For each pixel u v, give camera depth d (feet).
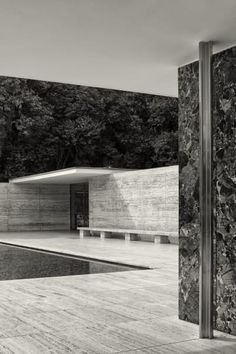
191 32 15.98
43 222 100.07
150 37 16.30
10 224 97.14
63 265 40.47
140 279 30.89
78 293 25.90
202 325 17.13
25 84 115.44
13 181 96.78
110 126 122.31
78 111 119.96
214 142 18.65
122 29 15.46
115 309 21.81
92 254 46.98
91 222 80.43
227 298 17.81
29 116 117.08
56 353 15.43
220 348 15.96
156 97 119.65
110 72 20.36
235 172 17.61
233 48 17.78
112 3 13.41
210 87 17.48
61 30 15.43
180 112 19.92
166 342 16.63
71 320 19.76
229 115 17.98
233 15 14.49
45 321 19.60
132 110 122.01
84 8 13.76
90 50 17.44
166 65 19.58
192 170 19.19
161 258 43.06
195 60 18.98
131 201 69.97
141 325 18.89
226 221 17.93
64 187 102.22
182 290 19.77
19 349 15.87
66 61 18.74
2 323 19.29
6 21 14.64
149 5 13.66
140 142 122.62
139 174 68.13
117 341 16.74
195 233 19.04
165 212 62.54
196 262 19.03
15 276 33.99
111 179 75.00
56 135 120.37
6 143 118.01
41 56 18.02
